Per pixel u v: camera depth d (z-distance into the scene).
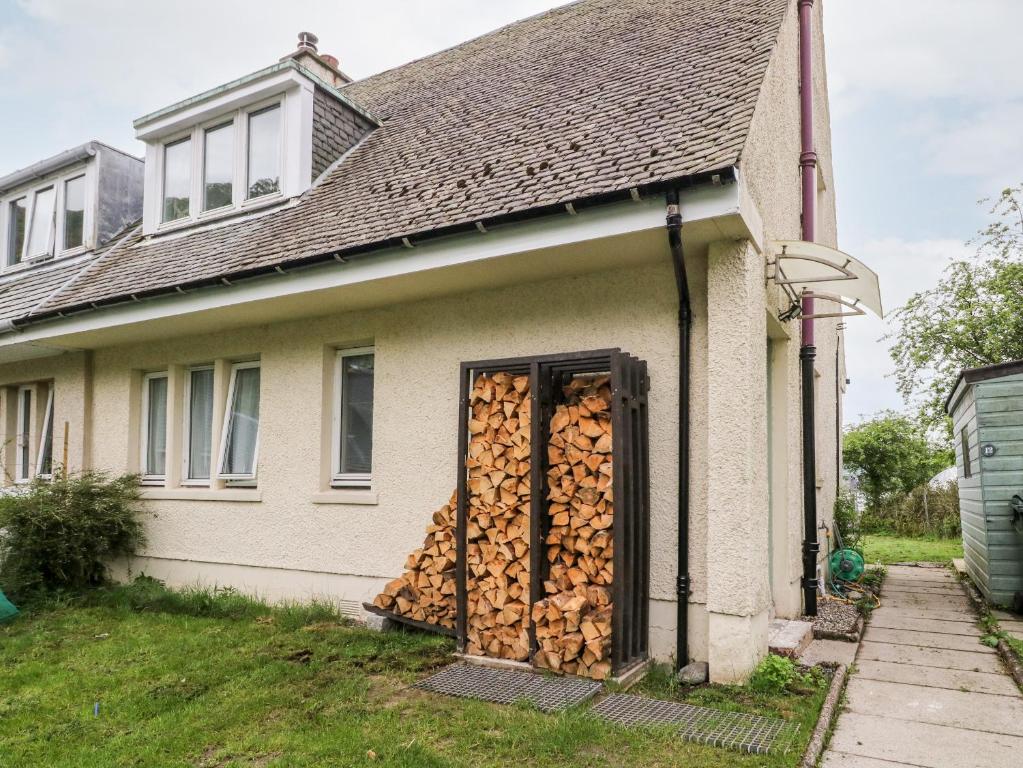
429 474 6.65
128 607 7.43
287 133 8.45
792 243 5.76
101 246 10.59
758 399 5.23
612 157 5.40
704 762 3.59
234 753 3.85
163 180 9.74
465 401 5.63
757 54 6.09
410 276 6.02
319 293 6.61
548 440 5.39
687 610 5.19
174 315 7.50
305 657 5.59
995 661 5.49
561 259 5.50
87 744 4.05
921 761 3.61
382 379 7.03
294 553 7.44
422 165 7.53
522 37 10.87
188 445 8.82
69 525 8.13
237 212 8.66
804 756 3.62
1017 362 7.48
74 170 11.08
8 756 3.90
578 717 4.10
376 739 3.96
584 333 5.86
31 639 6.30
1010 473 7.43
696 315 5.39
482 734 3.96
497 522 5.48
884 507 19.62
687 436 5.24
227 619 6.93
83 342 8.99
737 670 4.80
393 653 5.57
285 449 7.64
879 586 9.24
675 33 7.73
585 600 4.97
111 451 9.20
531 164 6.05
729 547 4.89
